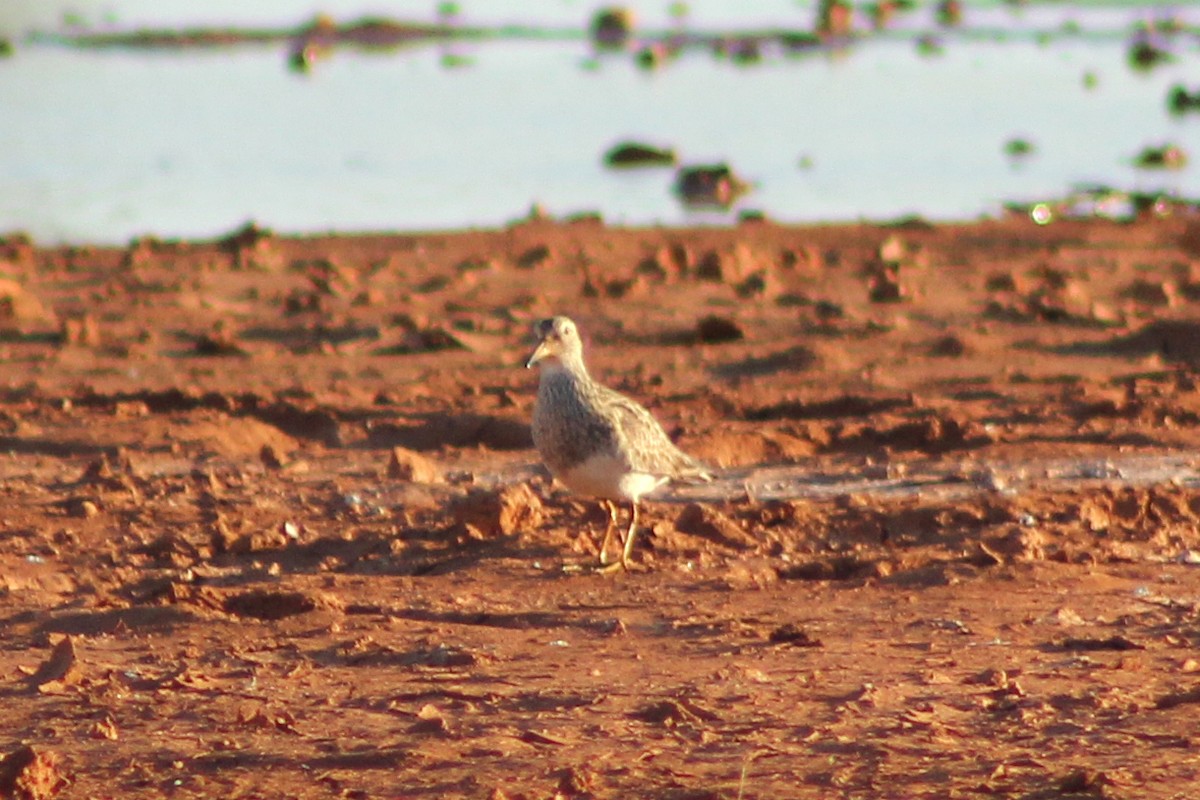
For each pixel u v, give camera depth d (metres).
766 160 38.00
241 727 8.85
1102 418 17.22
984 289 23.67
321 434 17.58
